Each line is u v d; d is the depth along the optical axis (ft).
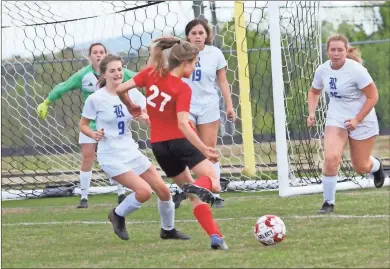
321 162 92.99
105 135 56.39
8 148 126.72
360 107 67.82
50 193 100.58
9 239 59.98
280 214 68.44
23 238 60.44
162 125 51.80
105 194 100.68
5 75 125.90
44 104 79.46
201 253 49.29
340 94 67.67
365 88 66.69
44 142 121.29
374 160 74.69
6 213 82.07
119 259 48.55
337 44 66.74
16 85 128.16
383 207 68.95
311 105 71.10
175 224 65.51
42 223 70.85
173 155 51.90
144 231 62.03
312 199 79.15
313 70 91.56
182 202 83.66
